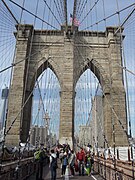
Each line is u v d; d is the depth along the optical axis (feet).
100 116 123.03
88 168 57.26
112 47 124.47
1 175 28.58
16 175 36.42
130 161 38.19
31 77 124.26
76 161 64.44
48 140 129.49
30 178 49.03
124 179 34.47
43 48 129.80
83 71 130.62
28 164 50.88
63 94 114.21
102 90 124.06
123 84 117.91
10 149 58.59
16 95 113.19
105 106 117.60
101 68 127.24
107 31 130.41
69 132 107.55
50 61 127.75
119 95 115.24
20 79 115.85
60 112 112.68
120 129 108.17
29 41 127.44
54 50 130.11
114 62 121.70
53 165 44.04
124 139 106.32
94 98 126.52
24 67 118.21
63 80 117.08
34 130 120.06
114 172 40.16
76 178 51.44
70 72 118.83
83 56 128.47
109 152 50.37
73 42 124.67
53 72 132.87
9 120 108.37
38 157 45.91
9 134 104.83
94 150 80.48
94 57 128.88
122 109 112.98
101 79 128.16
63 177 53.31
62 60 128.16
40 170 45.34
